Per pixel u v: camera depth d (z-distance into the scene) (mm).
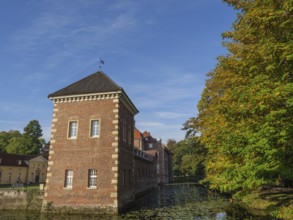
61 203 21781
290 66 9547
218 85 22547
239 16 12945
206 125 21234
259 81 10461
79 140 23125
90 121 23359
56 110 24359
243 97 10562
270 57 10188
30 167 63000
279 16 9391
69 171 22812
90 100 23859
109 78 25953
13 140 72562
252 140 9883
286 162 9656
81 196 21625
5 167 56594
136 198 31828
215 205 23359
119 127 23094
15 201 23359
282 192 20422
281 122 9344
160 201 28000
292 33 9484
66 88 25406
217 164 14758
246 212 17766
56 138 23656
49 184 22562
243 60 12328
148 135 72688
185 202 26484
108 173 21734
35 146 70750
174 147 94812
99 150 22453
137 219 17828
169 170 77375
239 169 11336
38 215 20391
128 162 26047
